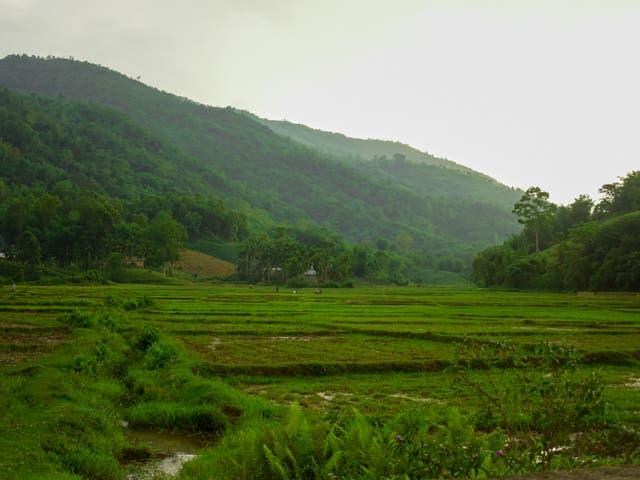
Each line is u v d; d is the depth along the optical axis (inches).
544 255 4968.0
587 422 318.0
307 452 331.3
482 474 279.3
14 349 1000.9
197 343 1167.6
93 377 778.2
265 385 805.9
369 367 907.4
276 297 2950.3
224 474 383.2
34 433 470.9
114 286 4141.2
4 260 5191.9
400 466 284.5
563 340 326.6
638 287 3385.8
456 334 1259.8
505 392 351.9
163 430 588.1
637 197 5354.3
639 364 997.8
